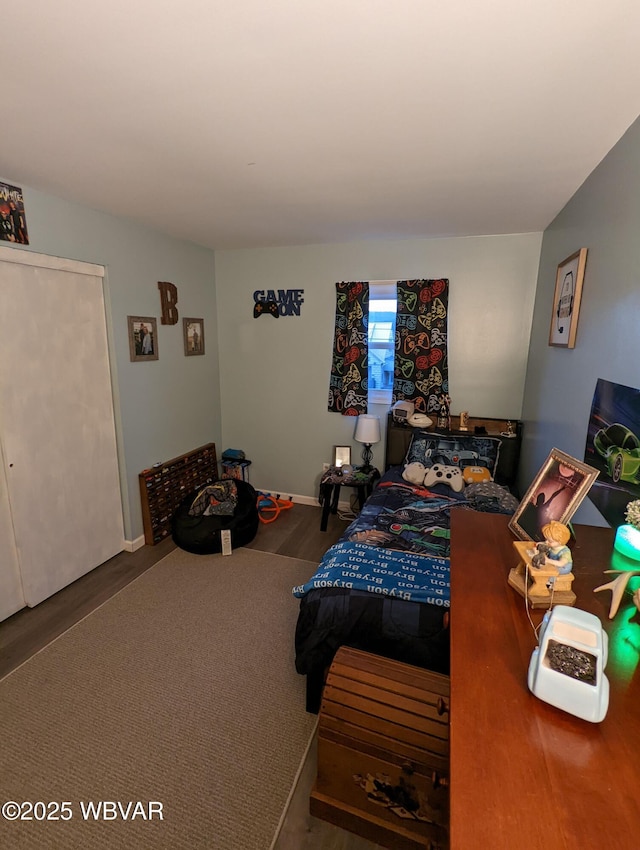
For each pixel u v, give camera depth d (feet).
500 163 6.03
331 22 3.26
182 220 9.23
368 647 5.52
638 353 4.35
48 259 7.61
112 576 9.12
